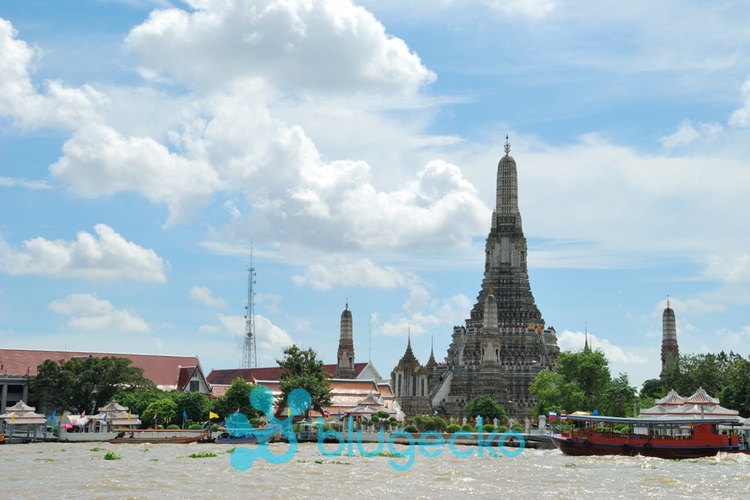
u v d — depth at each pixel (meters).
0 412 199.62
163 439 142.25
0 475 80.94
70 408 185.25
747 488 75.25
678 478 82.75
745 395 154.75
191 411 168.12
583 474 86.69
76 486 72.31
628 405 195.88
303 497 66.88
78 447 128.62
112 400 165.38
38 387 184.38
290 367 165.50
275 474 83.25
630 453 116.56
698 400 127.56
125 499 64.56
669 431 134.75
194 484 74.38
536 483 78.19
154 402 165.75
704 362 197.50
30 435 153.62
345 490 71.31
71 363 185.88
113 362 186.75
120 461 98.19
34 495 66.44
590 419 120.44
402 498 67.00
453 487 74.25
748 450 117.12
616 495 70.44
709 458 113.12
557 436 129.38
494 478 82.06
